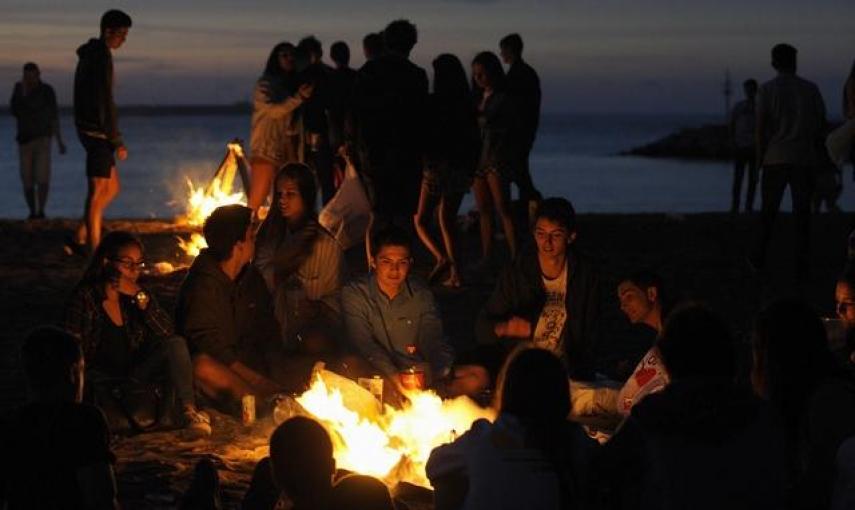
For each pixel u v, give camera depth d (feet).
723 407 14.39
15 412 14.89
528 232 49.34
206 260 25.30
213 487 15.64
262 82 45.29
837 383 15.61
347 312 25.58
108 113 43.60
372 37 42.75
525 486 14.48
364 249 45.83
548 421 14.64
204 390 25.14
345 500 13.83
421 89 35.70
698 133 334.65
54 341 15.02
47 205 126.21
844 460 14.69
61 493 14.62
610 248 48.29
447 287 39.09
